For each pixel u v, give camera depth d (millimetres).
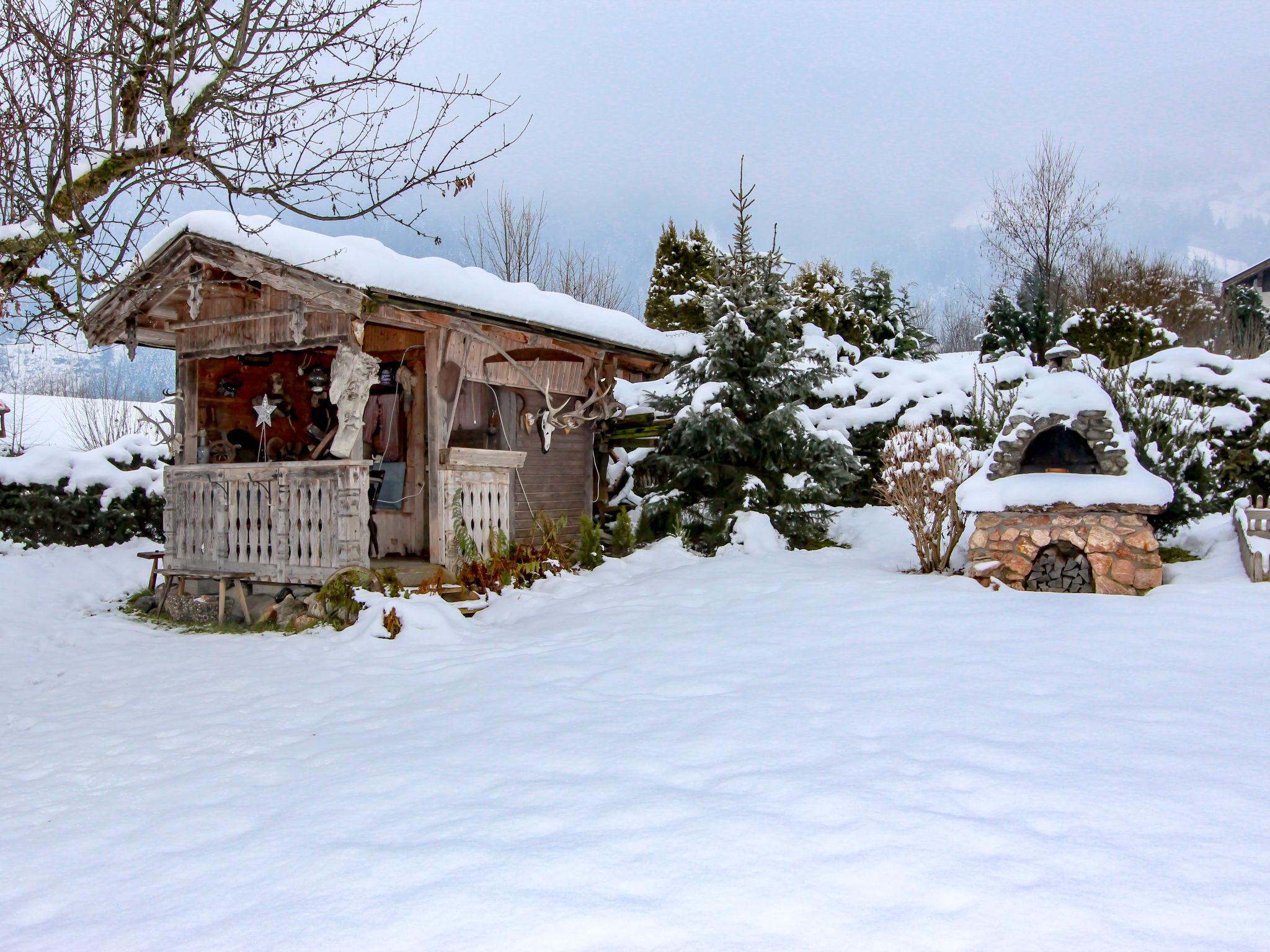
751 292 12289
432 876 3148
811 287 20406
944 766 3910
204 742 5410
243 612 9844
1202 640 5996
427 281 9172
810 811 3494
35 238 5168
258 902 3090
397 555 11305
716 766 4113
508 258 26312
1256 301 25781
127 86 5398
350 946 2707
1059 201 24719
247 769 4781
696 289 21422
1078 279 26250
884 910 2707
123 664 8000
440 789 4094
